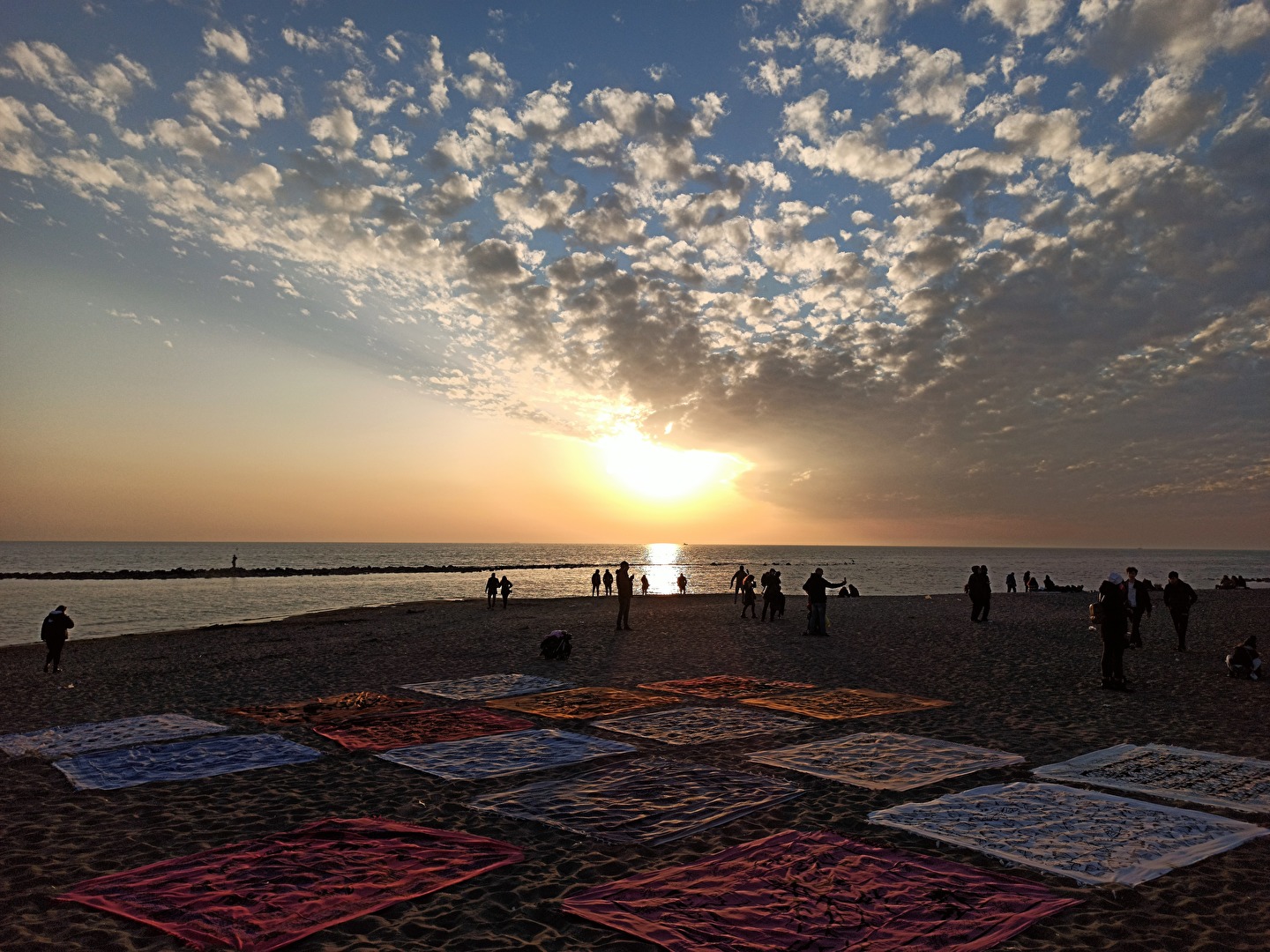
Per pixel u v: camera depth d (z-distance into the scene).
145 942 4.05
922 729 9.37
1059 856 5.11
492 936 4.12
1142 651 17.27
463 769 7.58
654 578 99.00
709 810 6.18
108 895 4.62
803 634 21.92
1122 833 5.54
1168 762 7.56
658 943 3.97
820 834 5.56
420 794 6.79
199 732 9.44
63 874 5.02
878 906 4.37
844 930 4.08
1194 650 17.38
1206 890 4.63
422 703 11.55
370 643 21.39
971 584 25.22
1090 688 12.41
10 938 4.11
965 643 19.12
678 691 12.25
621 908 4.40
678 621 27.19
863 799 6.53
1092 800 6.29
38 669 17.67
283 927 4.18
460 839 5.53
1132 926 4.19
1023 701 11.27
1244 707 10.71
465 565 140.12
